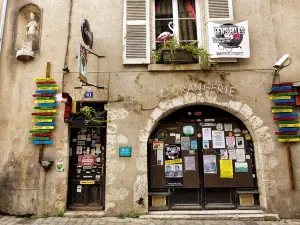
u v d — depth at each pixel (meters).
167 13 5.71
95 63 5.32
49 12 5.59
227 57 5.16
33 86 5.27
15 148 5.05
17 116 5.16
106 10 5.57
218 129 5.36
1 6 5.67
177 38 5.43
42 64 5.36
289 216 4.75
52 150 5.02
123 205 4.80
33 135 5.02
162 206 5.08
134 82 5.24
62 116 5.12
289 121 5.02
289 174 4.90
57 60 5.36
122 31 5.46
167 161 5.25
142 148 5.00
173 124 5.39
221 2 5.50
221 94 5.17
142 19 5.47
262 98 5.17
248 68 5.27
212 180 5.16
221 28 5.21
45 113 5.06
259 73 5.27
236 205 5.06
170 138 5.34
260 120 5.09
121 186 4.86
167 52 5.22
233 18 5.51
